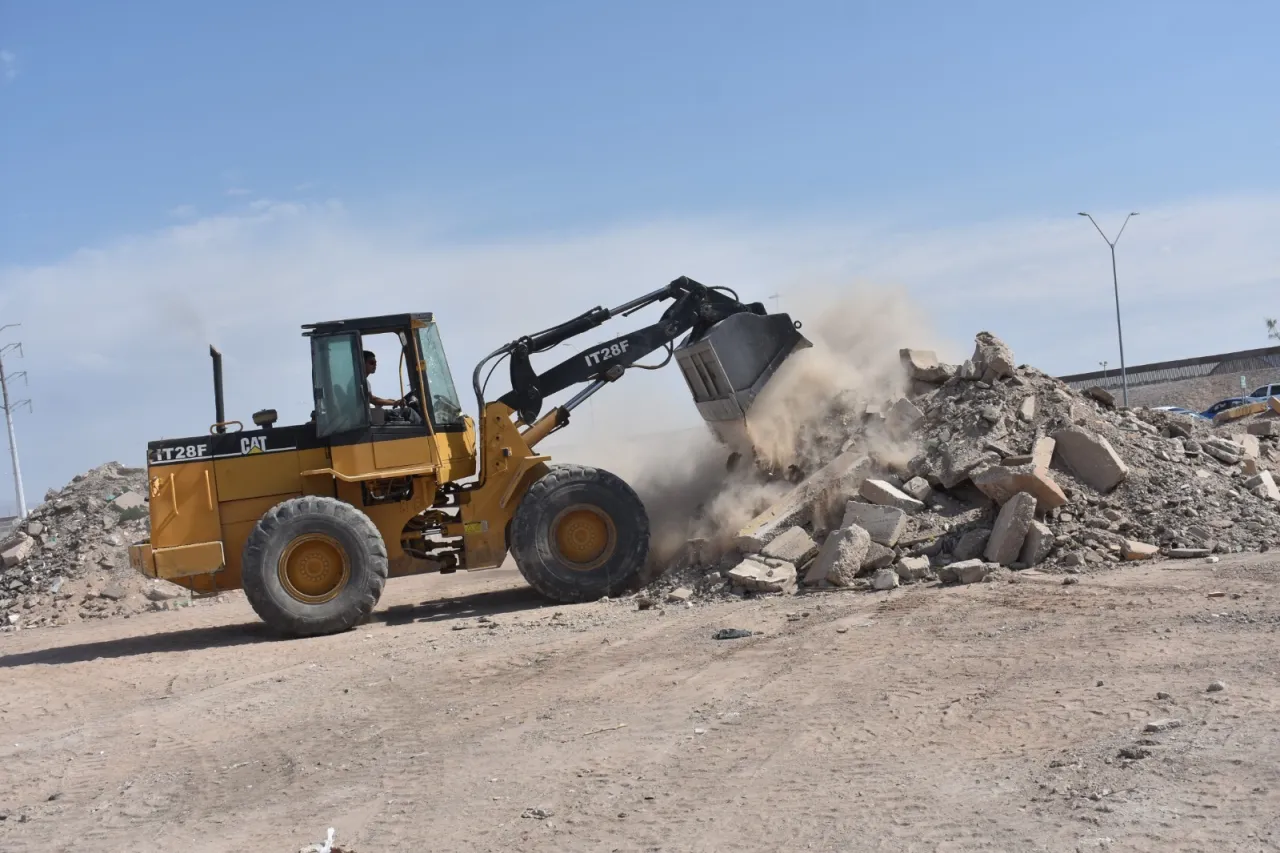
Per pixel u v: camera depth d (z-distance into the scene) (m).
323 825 6.13
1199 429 16.19
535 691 8.76
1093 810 5.00
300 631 12.69
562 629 11.44
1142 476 13.33
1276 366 57.41
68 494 21.61
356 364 13.21
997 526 12.08
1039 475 12.16
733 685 8.23
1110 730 6.14
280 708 9.12
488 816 5.96
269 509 13.22
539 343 14.06
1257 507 13.30
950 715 6.82
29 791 7.43
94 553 19.75
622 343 14.27
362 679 9.91
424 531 13.63
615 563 13.33
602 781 6.34
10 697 10.74
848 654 8.76
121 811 6.80
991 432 13.47
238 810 6.59
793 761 6.31
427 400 13.40
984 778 5.66
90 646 14.21
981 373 14.32
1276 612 8.55
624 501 13.38
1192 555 11.73
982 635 8.87
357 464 13.13
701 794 5.93
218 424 13.73
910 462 13.32
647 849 5.23
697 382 14.65
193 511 13.25
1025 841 4.77
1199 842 4.52
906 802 5.43
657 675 8.83
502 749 7.22
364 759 7.37
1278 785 5.00
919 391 14.77
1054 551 11.84
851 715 7.08
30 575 19.73
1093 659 7.72
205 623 15.79
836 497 13.27
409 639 11.85
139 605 18.50
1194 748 5.62
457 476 13.69
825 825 5.26
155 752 8.15
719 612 11.38
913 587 11.39
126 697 10.28
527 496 13.28
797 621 10.34
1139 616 8.93
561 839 5.49
